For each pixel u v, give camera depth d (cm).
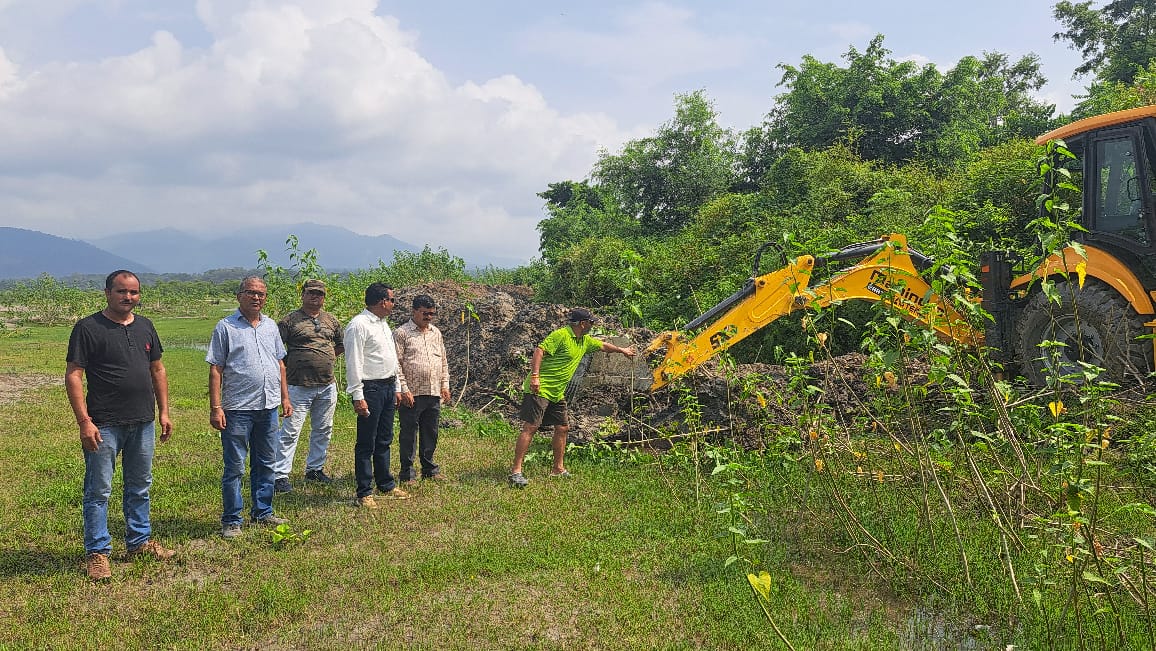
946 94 2484
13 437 872
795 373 627
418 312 689
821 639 377
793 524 534
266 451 566
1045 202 400
